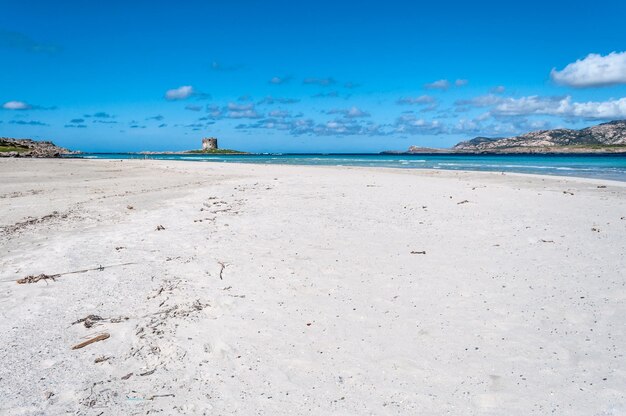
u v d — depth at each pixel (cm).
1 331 538
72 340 518
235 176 2928
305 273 763
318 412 394
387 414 391
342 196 1750
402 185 2227
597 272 757
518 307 615
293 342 522
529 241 979
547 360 477
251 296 660
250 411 395
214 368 466
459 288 691
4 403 398
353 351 501
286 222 1191
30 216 1254
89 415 386
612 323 561
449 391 425
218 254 877
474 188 2055
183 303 630
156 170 3619
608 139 18600
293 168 4062
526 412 392
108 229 1097
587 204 1511
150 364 472
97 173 3138
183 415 389
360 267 796
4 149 6844
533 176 2936
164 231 1077
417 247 934
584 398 409
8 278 723
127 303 628
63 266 789
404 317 588
